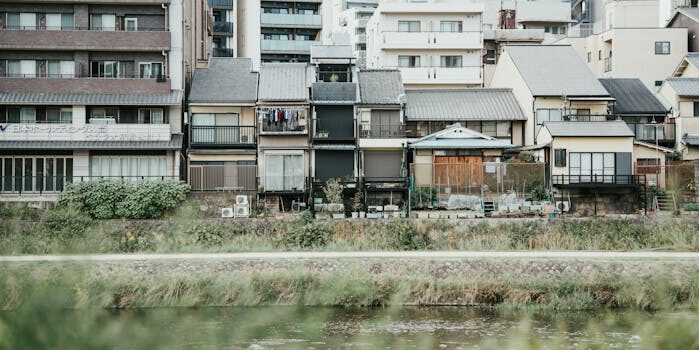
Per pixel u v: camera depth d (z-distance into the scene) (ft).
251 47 251.80
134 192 132.67
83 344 25.64
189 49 166.71
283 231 125.49
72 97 149.59
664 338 37.40
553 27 270.87
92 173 148.46
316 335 34.94
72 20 153.89
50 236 117.60
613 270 103.09
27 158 147.43
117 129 148.25
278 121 150.51
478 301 99.66
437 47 213.25
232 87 158.71
